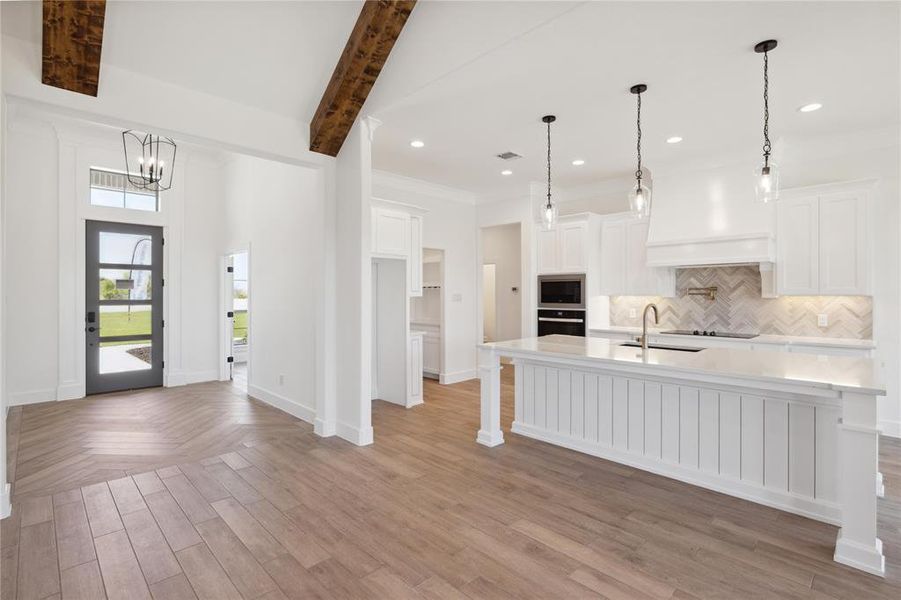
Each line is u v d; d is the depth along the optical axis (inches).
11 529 97.8
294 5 120.6
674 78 124.6
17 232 200.1
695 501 110.1
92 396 220.5
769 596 75.9
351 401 155.8
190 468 132.0
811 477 102.0
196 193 253.6
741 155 184.4
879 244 162.4
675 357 121.3
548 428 152.8
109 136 220.5
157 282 242.5
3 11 101.5
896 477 123.8
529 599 75.7
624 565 84.7
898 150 159.0
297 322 187.6
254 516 103.9
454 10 116.4
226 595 77.2
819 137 170.2
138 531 97.4
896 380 159.9
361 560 87.0
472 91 131.8
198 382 254.7
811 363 110.1
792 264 172.7
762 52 109.9
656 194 205.2
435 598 76.2
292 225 190.7
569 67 117.6
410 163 208.2
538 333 247.3
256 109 142.5
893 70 119.5
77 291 215.5
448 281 258.7
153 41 116.3
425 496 113.7
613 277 227.8
